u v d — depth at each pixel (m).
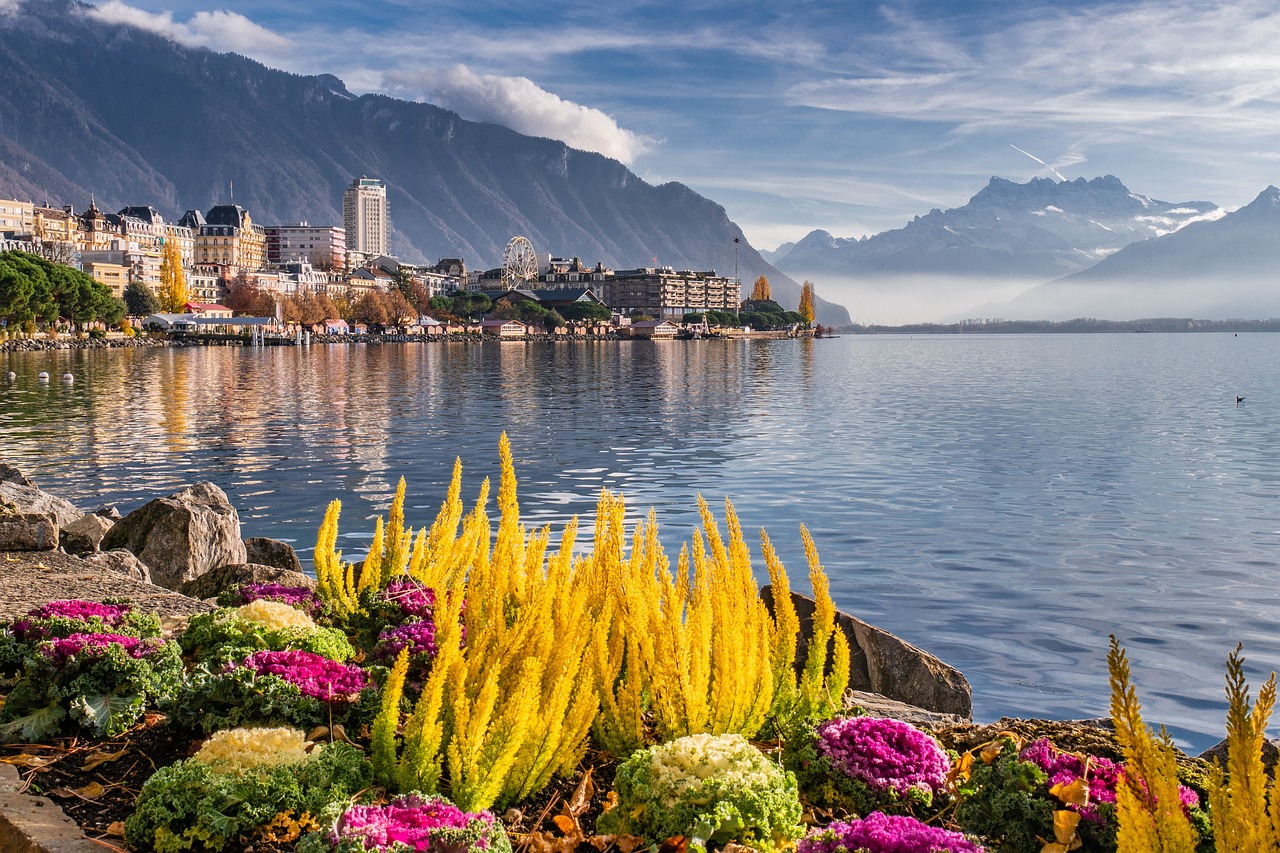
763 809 6.43
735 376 115.75
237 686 8.07
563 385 96.81
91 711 8.14
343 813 5.98
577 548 24.64
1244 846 4.21
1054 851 6.35
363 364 138.62
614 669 8.23
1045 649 17.42
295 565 20.06
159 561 18.16
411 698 8.59
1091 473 38.34
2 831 6.67
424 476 38.19
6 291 147.00
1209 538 26.44
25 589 14.35
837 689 8.66
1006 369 136.62
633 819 6.68
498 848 5.88
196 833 6.36
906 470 39.25
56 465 40.38
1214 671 16.23
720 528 27.97
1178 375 119.19
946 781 7.48
